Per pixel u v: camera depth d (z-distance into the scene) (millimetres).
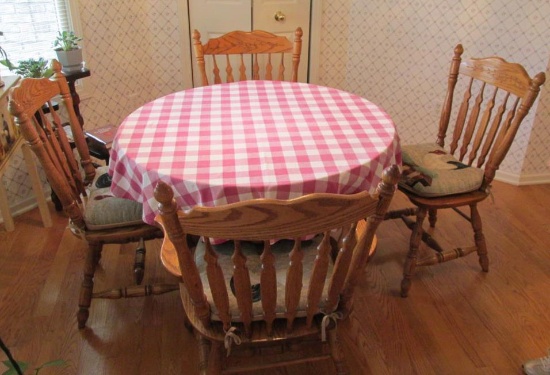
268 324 1267
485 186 1953
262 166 1382
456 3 2721
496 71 1942
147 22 3059
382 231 2475
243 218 978
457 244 2371
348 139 1558
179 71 3256
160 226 1367
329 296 1263
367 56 3180
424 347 1808
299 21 3133
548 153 2830
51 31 2662
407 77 3080
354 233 1120
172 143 1527
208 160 1416
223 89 2037
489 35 2684
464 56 2820
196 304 1220
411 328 1891
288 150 1479
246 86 2078
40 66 2312
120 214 1701
